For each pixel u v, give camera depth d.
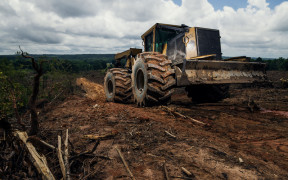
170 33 6.82
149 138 2.75
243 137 3.03
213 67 5.12
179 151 2.34
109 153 2.29
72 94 8.79
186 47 6.03
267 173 1.90
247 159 2.18
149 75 4.81
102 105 5.58
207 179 1.78
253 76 5.62
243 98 7.11
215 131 3.36
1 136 2.15
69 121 3.86
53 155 1.95
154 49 6.82
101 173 1.87
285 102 5.95
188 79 4.80
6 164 1.80
